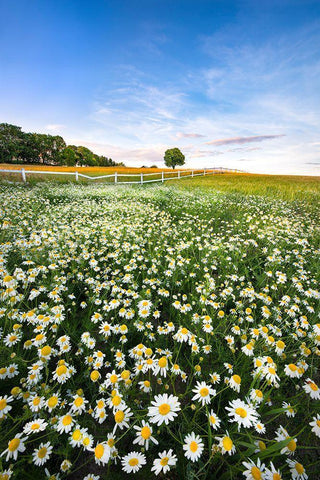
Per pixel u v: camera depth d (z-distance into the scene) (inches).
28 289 126.8
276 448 47.3
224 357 89.9
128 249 181.3
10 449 47.3
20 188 465.4
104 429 66.4
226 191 618.5
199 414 70.7
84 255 162.7
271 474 44.9
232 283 150.0
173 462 47.8
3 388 74.6
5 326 88.8
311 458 65.0
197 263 175.2
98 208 340.8
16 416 63.8
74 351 93.5
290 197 552.1
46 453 51.8
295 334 99.2
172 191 589.3
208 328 93.3
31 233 194.5
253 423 58.1
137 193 507.5
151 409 50.3
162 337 97.0
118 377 65.2
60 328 100.7
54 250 162.4
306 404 74.9
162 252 195.5
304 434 69.8
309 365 91.6
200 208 386.9
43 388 65.3
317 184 893.8
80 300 130.9
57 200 407.8
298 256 198.7
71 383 76.6
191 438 49.8
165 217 319.9
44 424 52.9
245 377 80.7
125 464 50.6
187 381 84.5
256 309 126.1
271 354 90.0
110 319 112.7
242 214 368.2
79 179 765.3
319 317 116.7
